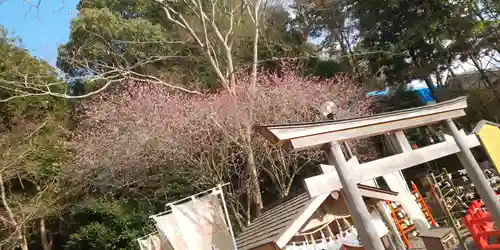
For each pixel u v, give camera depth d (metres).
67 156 13.53
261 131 3.28
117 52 13.94
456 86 17.59
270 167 13.29
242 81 13.27
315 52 17.31
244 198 13.38
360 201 3.27
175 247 7.55
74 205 13.06
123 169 12.43
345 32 18.89
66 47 14.71
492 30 14.81
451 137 4.62
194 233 7.22
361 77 17.55
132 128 11.58
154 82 12.12
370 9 16.22
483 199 4.45
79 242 12.20
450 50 15.62
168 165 12.55
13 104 13.71
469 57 16.23
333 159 3.46
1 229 11.60
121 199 13.01
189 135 11.34
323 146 3.53
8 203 12.17
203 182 11.70
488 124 5.05
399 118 4.13
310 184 3.27
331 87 14.14
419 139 15.88
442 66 16.30
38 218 13.57
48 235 14.73
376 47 16.20
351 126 3.67
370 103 14.98
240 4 14.33
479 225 6.08
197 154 12.23
